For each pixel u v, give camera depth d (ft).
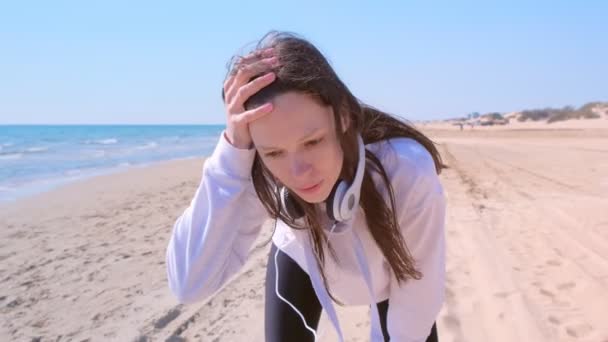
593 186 34.42
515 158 61.41
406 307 5.22
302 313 6.10
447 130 203.00
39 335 12.70
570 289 13.38
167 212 30.91
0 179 53.42
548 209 25.12
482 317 11.75
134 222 27.66
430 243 4.76
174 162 80.23
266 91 3.72
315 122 3.73
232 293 14.76
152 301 14.69
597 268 15.12
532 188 33.91
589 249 17.33
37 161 80.18
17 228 26.78
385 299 5.95
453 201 28.45
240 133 4.42
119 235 24.26
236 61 4.15
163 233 24.47
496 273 14.80
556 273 14.73
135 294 15.42
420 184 4.41
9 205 35.17
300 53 3.81
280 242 5.93
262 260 18.06
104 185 47.06
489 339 10.67
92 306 14.57
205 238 4.83
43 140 180.65
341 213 4.21
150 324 12.94
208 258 4.90
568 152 67.77
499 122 283.59
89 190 43.21
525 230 20.49
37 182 50.34
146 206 33.63
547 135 132.87
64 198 38.24
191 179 52.11
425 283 5.01
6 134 267.80
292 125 3.67
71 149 119.96
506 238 19.20
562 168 47.44
